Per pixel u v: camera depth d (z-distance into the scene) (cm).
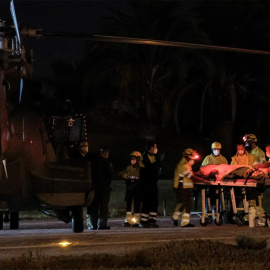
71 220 1434
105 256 890
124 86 3916
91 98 4588
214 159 1600
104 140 4844
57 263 848
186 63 3725
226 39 3600
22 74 1023
